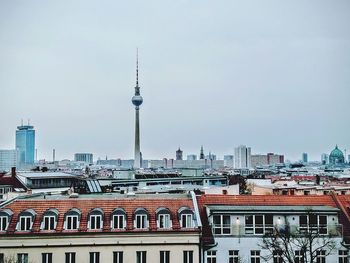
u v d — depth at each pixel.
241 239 67.94
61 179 179.88
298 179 195.12
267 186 130.50
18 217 66.75
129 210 69.00
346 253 68.75
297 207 70.00
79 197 73.81
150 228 66.62
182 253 66.31
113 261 65.69
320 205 72.38
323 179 197.12
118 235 65.94
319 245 68.62
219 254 67.50
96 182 149.12
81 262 65.31
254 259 67.88
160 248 66.19
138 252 66.06
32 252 65.19
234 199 73.44
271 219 68.88
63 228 66.38
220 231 68.44
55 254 65.31
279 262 67.06
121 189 125.81
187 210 68.06
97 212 67.31
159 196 74.94
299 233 66.19
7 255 64.69
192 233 66.50
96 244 65.56
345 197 76.25
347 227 70.81
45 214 66.75
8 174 195.50
